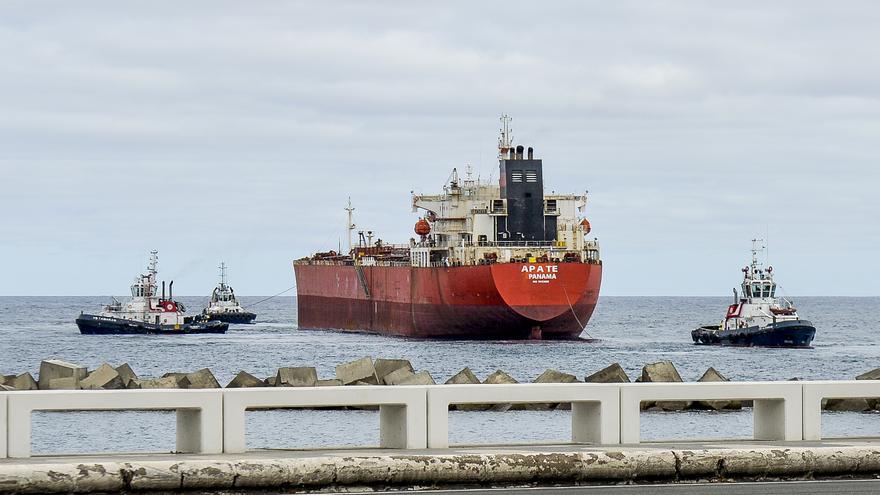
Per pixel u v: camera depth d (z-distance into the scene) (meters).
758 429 89.50
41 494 67.69
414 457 73.50
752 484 75.44
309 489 71.69
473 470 73.88
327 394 79.31
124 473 69.00
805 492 71.94
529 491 72.25
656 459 76.06
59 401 75.94
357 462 72.56
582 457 75.38
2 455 75.38
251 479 70.62
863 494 71.19
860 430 151.00
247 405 78.62
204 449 77.94
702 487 74.06
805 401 87.19
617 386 83.62
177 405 77.38
